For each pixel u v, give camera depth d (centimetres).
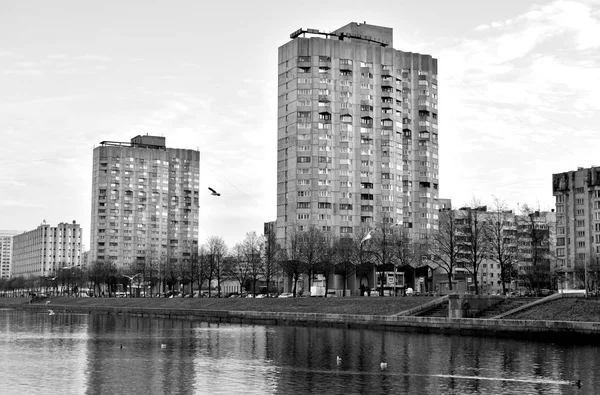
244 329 15325
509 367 8619
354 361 9256
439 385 7506
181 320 19938
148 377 8106
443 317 13675
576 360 9156
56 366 9044
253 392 7156
